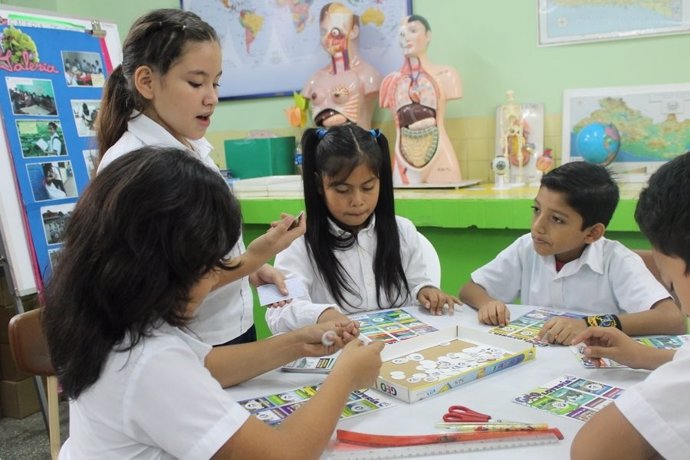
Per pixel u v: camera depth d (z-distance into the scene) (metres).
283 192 2.48
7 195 1.95
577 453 0.69
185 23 1.14
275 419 0.85
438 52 2.52
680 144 2.12
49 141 2.08
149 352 0.65
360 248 1.46
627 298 1.30
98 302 0.64
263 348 1.00
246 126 3.06
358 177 1.33
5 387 2.39
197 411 0.65
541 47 2.34
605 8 2.21
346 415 0.84
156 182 0.64
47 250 2.02
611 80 2.25
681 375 0.65
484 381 0.94
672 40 2.14
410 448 0.74
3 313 2.32
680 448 0.63
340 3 2.69
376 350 0.86
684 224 0.64
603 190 1.29
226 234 0.68
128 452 0.68
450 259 2.22
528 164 2.36
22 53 2.04
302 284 1.32
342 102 2.51
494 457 0.72
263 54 2.94
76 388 0.66
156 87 1.15
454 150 2.54
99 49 2.30
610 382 0.92
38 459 2.05
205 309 1.18
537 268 1.48
